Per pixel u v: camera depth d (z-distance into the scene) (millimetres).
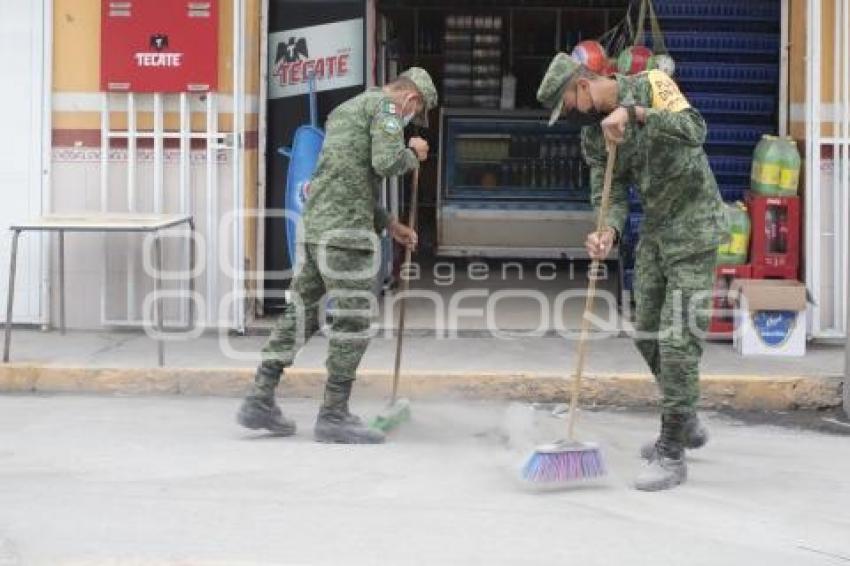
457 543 7602
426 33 20766
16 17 13914
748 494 8836
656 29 14117
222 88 13898
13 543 7551
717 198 8945
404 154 9727
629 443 10398
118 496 8609
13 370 12273
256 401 10227
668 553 7469
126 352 13086
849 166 13594
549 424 11094
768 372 12258
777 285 13117
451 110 19375
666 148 8609
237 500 8523
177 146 13961
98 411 11461
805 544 7699
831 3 13602
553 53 20953
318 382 12148
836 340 13734
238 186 13914
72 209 14094
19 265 14180
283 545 7531
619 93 8773
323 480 9062
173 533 7762
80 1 13875
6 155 14055
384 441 10297
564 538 7738
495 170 19266
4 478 9062
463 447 10188
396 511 8305
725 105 15578
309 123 14578
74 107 14000
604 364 12672
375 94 9938
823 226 13758
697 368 8977
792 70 14234
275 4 14500
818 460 9938
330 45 14539
